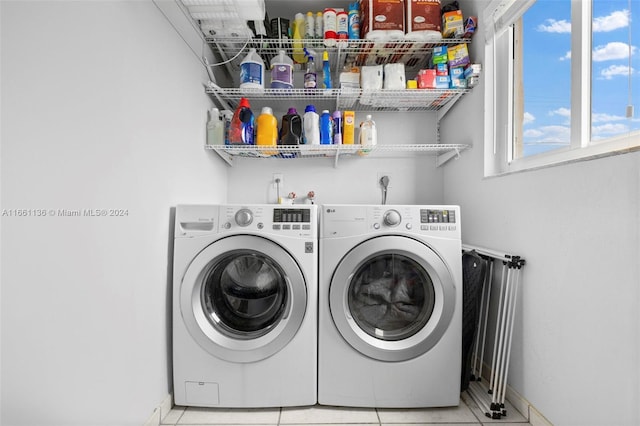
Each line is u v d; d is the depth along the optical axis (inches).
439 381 54.7
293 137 77.0
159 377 51.6
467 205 74.1
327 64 76.8
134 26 44.3
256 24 70.5
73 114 34.2
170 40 54.9
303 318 54.1
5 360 27.9
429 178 88.9
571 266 42.8
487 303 60.6
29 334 29.8
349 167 89.4
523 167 57.7
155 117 50.0
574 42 46.8
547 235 47.3
